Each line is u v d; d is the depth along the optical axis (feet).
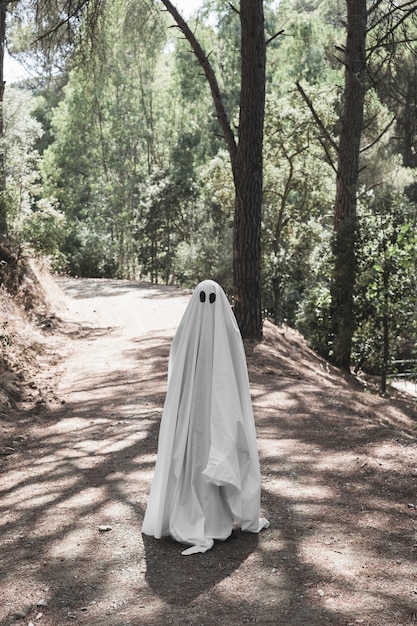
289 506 18.86
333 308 66.59
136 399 33.42
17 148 75.87
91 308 72.84
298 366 48.93
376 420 31.22
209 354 15.96
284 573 14.73
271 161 110.01
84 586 14.69
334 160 111.24
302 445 25.00
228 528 16.40
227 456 15.51
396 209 62.23
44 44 54.24
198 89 179.93
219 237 119.85
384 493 19.99
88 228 191.11
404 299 52.49
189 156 176.24
